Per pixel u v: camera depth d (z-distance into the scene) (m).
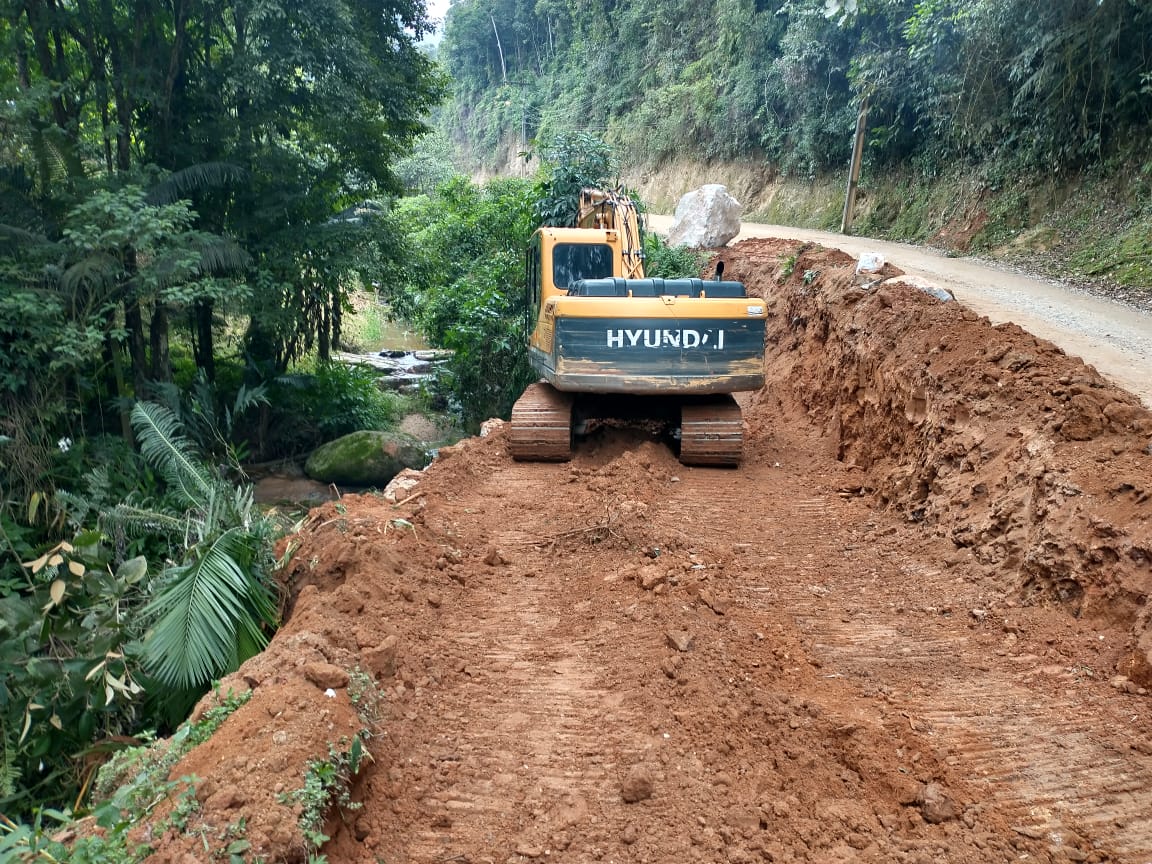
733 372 9.13
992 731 4.31
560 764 4.09
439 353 22.12
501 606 6.01
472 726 4.43
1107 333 10.19
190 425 13.29
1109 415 5.94
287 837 3.06
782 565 6.75
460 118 74.12
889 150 24.64
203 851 2.98
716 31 36.56
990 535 6.21
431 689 4.77
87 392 12.35
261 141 15.61
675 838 3.53
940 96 21.06
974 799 3.77
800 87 27.78
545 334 10.09
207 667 5.25
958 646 5.27
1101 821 3.63
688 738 4.23
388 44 17.23
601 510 7.73
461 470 9.16
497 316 15.93
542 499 8.48
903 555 6.77
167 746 3.87
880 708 4.55
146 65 13.78
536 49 62.97
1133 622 4.79
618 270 10.70
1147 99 16.08
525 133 57.72
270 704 3.79
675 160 38.41
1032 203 18.50
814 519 7.91
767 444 10.62
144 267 11.64
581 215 13.09
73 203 11.48
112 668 6.00
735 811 3.66
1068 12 16.59
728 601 5.85
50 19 12.64
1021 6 17.47
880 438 8.77
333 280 15.74
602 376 9.09
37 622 6.54
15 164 11.34
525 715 4.54
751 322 9.09
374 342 26.06
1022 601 5.54
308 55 13.62
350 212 16.27
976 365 7.47
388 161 17.67
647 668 4.88
